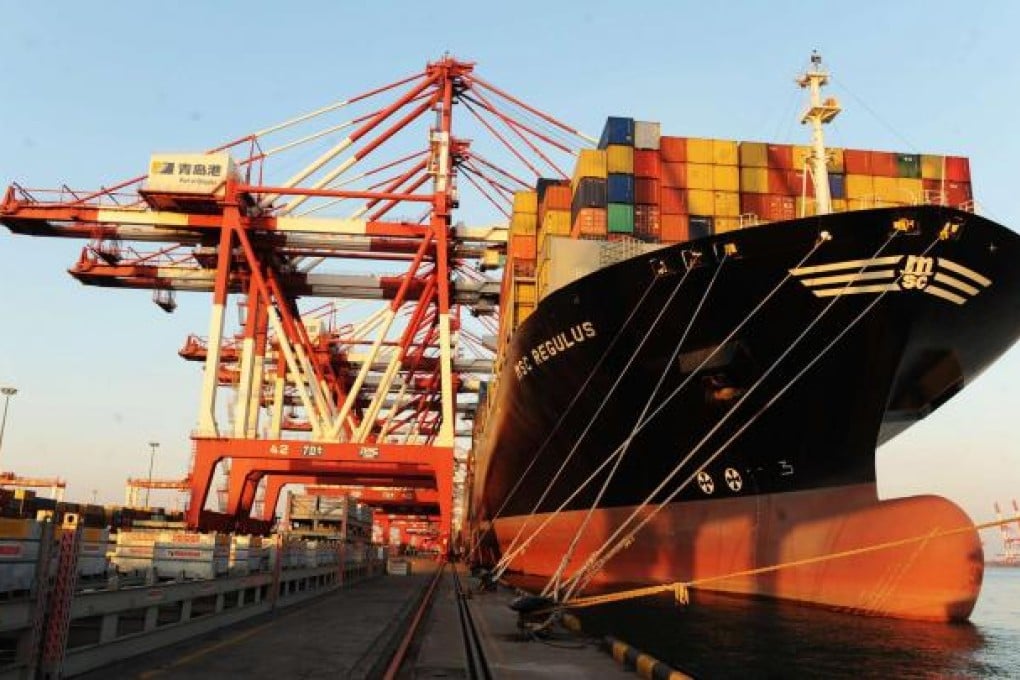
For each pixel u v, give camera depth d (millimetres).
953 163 28703
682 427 21734
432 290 47156
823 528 19938
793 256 18094
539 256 32000
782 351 19391
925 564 17812
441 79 50969
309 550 23031
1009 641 17094
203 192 43594
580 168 28281
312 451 43156
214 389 43000
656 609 21766
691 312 19672
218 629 14391
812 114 21312
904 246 17484
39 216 43562
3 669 7652
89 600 9305
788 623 18266
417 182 50312
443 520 43812
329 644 12727
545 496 30766
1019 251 18703
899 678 12812
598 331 21562
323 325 67562
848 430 19656
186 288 49906
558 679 10445
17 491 25703
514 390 29203
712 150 28562
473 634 15375
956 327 19375
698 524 22422
